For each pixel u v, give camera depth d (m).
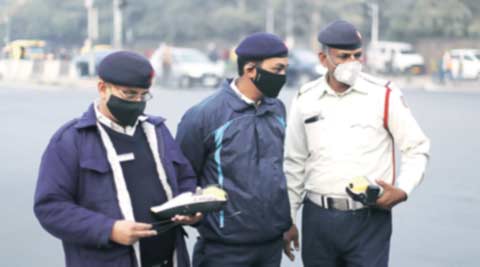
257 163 7.97
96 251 6.74
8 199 17.77
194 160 8.06
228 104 8.02
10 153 24.61
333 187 8.47
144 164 6.98
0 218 16.00
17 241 14.33
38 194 6.71
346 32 8.19
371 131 8.43
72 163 6.73
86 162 6.73
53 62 69.75
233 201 7.89
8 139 28.14
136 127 7.06
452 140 28.08
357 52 8.28
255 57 7.85
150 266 7.14
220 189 7.25
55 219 6.64
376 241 8.48
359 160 8.42
